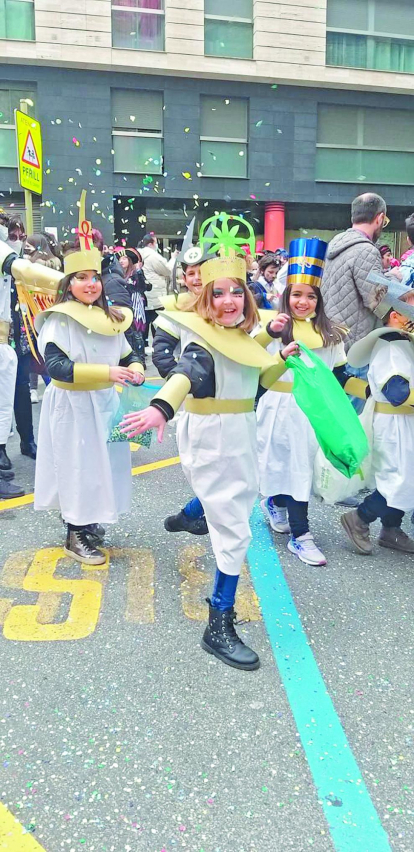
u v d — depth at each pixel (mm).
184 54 14992
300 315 3379
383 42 16297
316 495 3639
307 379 2783
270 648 2719
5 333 4359
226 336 2527
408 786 2006
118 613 2955
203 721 2273
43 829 1839
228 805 1926
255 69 15445
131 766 2068
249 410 2617
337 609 3035
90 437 3285
